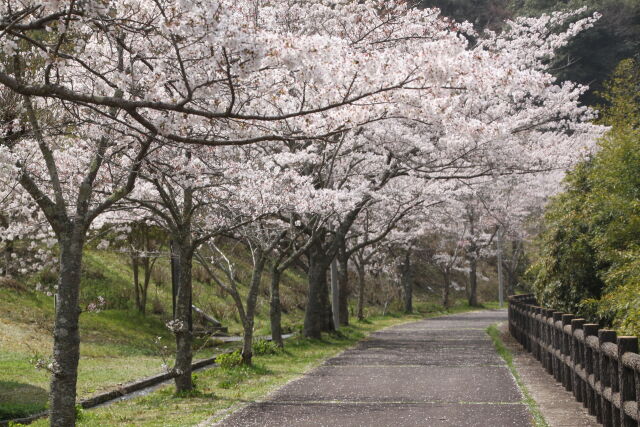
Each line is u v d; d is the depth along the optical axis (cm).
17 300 1961
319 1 1567
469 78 657
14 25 552
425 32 1411
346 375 1334
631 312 905
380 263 4200
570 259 1588
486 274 6344
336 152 1717
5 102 804
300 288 3816
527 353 1638
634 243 1219
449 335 2402
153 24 615
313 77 588
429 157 1839
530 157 1844
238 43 536
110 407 1039
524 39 1920
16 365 1373
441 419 832
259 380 1303
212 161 1179
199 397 1100
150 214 1506
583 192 1686
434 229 3959
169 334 2134
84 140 943
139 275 2634
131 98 687
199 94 624
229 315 2784
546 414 842
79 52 680
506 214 3644
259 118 595
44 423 890
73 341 679
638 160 1376
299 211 1520
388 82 639
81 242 695
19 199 1386
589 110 2077
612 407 684
